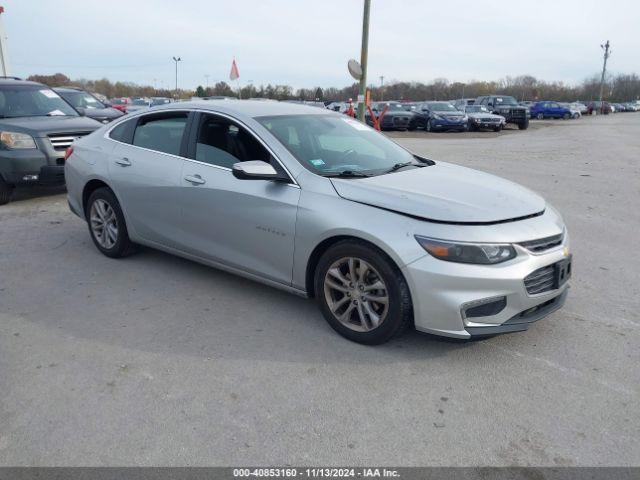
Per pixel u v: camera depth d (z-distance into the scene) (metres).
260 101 5.19
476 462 2.68
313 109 5.13
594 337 3.95
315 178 3.95
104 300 4.56
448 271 3.34
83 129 8.27
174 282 4.96
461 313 3.38
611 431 2.91
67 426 2.93
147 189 4.95
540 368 3.53
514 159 13.77
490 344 3.84
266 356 3.66
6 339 3.88
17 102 8.73
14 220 7.14
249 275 4.41
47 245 6.05
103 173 5.34
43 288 4.82
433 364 3.57
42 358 3.62
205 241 4.63
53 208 7.81
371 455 2.72
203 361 3.59
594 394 3.24
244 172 3.91
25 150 7.68
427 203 3.57
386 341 3.71
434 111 26.84
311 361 3.60
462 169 4.79
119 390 3.26
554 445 2.80
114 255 5.55
